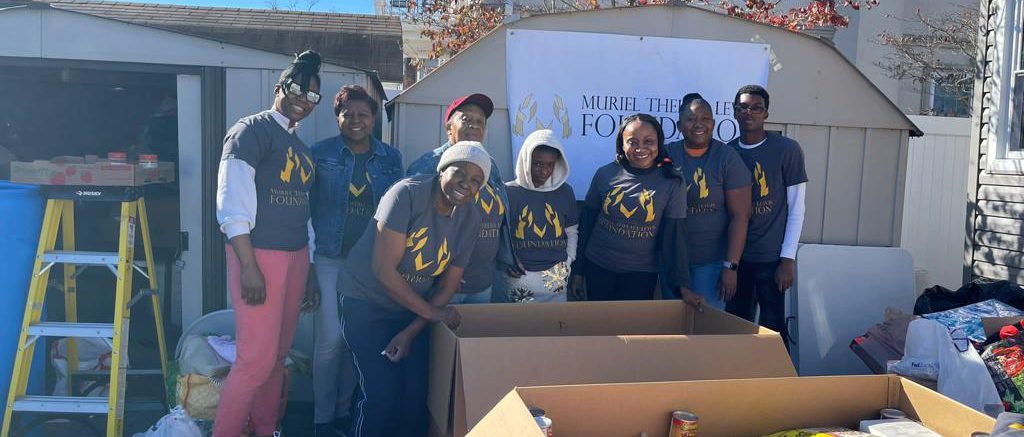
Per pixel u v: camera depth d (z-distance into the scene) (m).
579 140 4.62
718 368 2.95
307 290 3.84
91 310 5.28
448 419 2.86
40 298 3.89
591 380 2.81
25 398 3.79
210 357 3.92
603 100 4.64
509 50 4.54
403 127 4.52
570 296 4.18
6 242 3.80
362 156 3.93
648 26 4.70
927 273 6.19
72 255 3.88
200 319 4.19
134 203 4.04
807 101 4.84
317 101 3.50
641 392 2.31
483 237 3.58
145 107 5.52
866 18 10.20
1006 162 5.47
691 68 4.71
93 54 4.31
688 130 4.00
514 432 1.97
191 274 4.48
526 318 3.41
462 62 4.53
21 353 3.75
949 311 3.90
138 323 5.28
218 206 3.34
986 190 5.67
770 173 4.16
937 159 6.96
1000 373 3.21
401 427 3.19
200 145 4.42
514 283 3.85
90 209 5.38
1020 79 5.45
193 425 3.60
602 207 3.92
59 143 5.43
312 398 4.46
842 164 4.91
